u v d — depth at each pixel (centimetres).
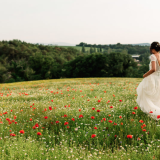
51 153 339
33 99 1041
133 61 7006
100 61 7025
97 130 439
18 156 328
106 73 7038
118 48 19312
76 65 7312
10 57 9538
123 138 400
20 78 7169
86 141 409
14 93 1366
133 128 427
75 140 410
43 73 7731
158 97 509
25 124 524
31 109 700
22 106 800
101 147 370
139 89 548
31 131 458
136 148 353
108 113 572
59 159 318
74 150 345
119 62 6712
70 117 562
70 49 12975
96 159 309
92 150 355
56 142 420
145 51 16600
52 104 804
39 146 379
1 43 10238
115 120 496
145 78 523
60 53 11600
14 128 492
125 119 512
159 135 396
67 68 7375
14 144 366
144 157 312
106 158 310
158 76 510
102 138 401
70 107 703
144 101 526
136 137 404
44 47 11550
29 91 1469
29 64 8419
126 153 332
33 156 328
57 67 8075
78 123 508
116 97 885
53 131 473
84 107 700
